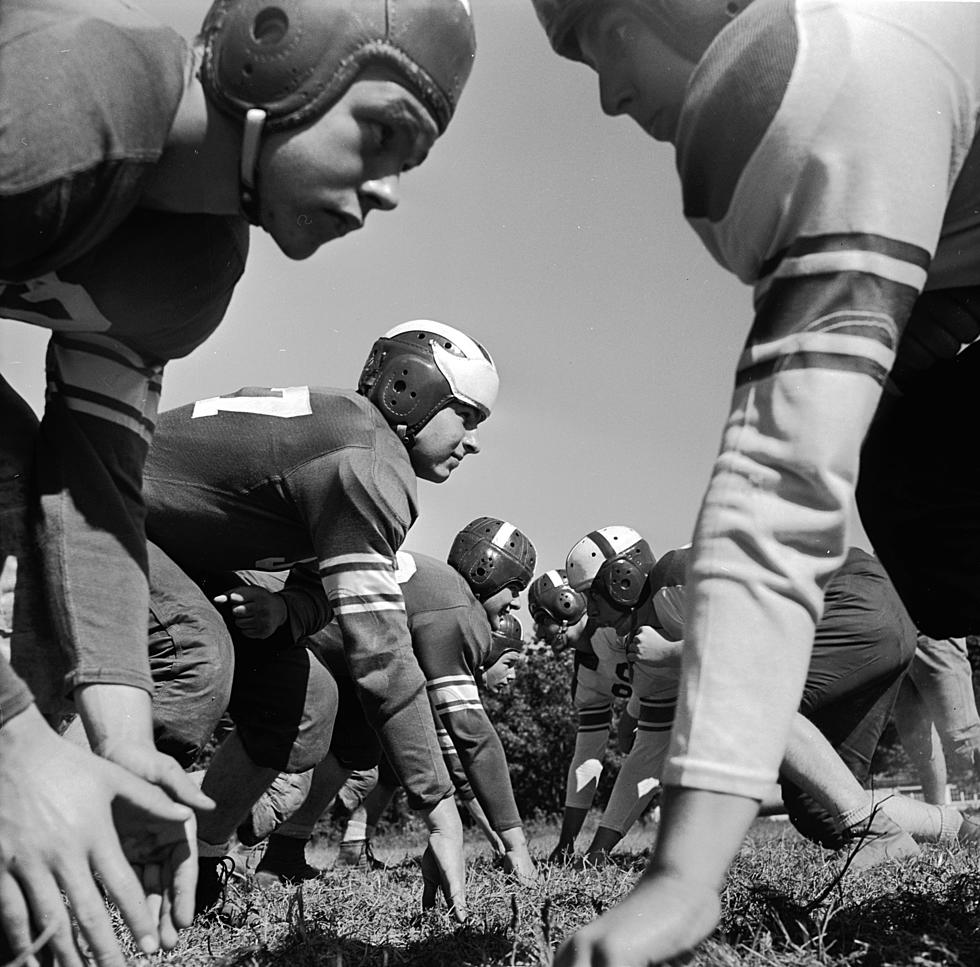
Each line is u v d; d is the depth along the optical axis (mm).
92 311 1904
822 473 1392
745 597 1391
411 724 3252
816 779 3689
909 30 1451
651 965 1299
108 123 1626
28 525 1878
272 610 3443
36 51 1604
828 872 3207
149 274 1883
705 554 1421
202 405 3373
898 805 4176
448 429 3895
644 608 6191
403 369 3846
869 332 1408
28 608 1866
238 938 2553
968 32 1483
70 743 1546
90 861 1492
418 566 4570
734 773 1355
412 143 1729
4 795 1480
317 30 1650
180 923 1617
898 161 1418
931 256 1462
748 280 1587
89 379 1986
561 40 1739
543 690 22297
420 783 3273
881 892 2682
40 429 1979
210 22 1732
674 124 1668
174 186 1784
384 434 3367
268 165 1720
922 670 5613
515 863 4355
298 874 5660
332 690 3699
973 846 3908
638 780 6484
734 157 1472
